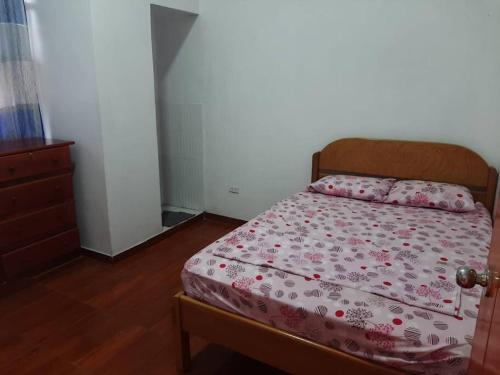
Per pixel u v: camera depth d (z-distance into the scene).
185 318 1.83
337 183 2.96
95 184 2.91
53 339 2.14
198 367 1.96
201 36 3.54
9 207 2.52
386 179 2.96
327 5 2.97
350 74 3.01
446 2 2.60
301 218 2.42
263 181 3.60
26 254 2.68
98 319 2.32
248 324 1.64
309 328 1.51
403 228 2.26
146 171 3.19
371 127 3.04
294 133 3.34
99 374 1.90
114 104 2.82
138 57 2.95
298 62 3.18
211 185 3.90
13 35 2.81
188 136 3.88
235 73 3.47
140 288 2.66
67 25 2.67
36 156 2.62
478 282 0.79
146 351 2.06
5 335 2.17
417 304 1.47
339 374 1.47
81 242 3.15
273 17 3.19
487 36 2.54
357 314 1.44
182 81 3.76
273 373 1.91
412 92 2.84
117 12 2.73
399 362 1.34
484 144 2.70
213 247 1.98
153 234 3.38
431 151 2.82
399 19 2.76
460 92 2.69
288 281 1.65
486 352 0.71
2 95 2.83
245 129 3.56
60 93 2.88
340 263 1.81
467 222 2.36
